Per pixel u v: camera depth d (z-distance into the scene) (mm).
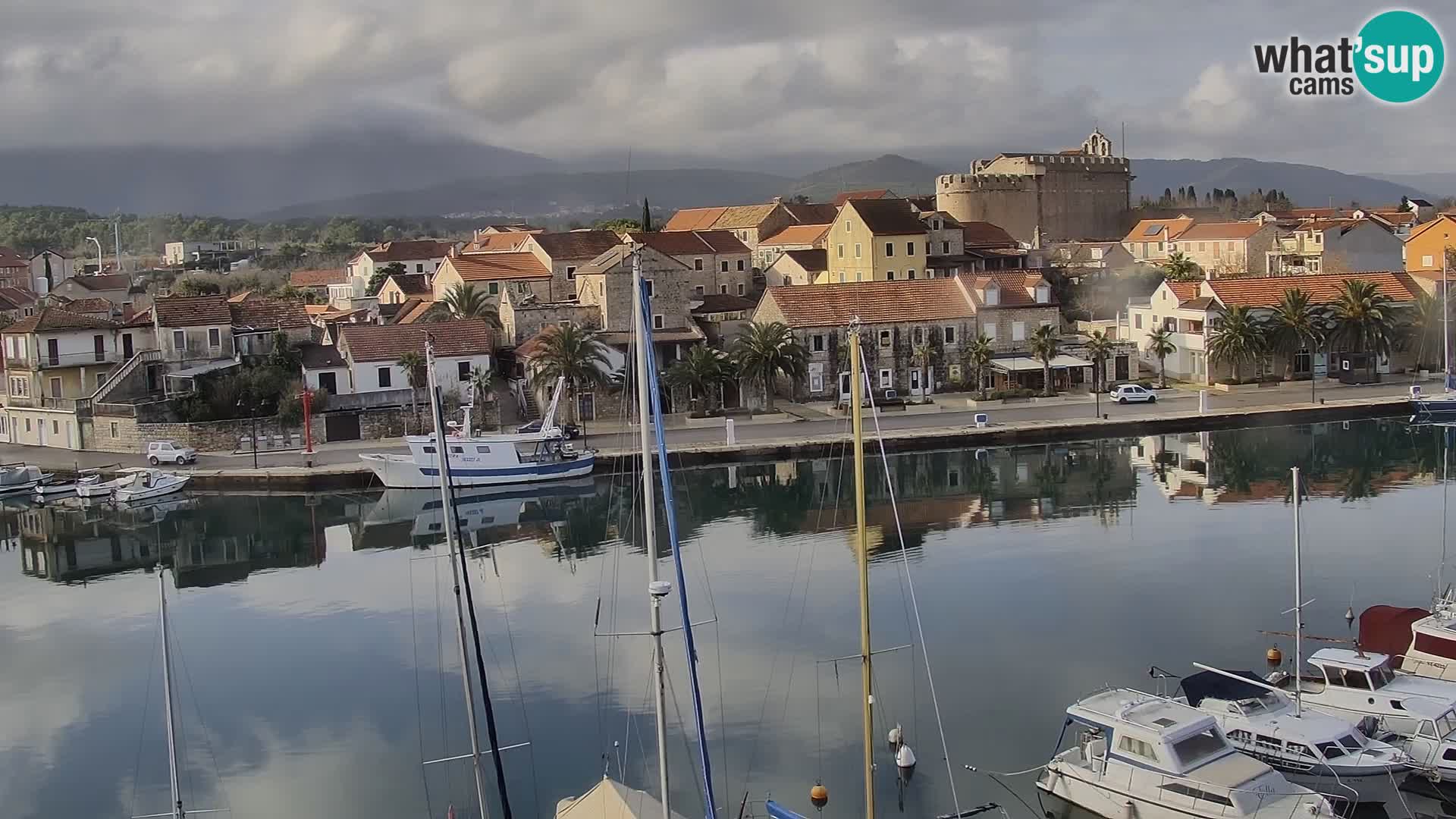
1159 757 39031
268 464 101062
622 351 121562
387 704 52188
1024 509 82125
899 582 66000
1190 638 55594
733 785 43375
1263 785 37656
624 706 50469
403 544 80812
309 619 64688
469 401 115500
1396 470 89875
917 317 125375
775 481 94438
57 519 90250
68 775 46625
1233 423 108375
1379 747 41219
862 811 41156
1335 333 125875
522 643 58938
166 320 113750
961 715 48094
